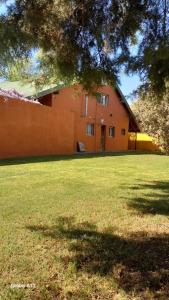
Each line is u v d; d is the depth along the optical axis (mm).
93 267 4609
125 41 5789
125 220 6816
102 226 6340
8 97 18766
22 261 4684
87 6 5266
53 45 5398
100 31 5590
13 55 4504
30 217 6703
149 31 5590
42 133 22000
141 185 10812
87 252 5082
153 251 5230
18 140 19859
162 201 8609
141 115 25828
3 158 18094
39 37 4941
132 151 32375
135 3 5395
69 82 6770
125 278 4363
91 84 6609
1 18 4551
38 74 6418
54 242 5426
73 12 5215
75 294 3951
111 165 16453
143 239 5742
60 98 24891
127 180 11727
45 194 8797
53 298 3865
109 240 5621
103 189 9812
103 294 3979
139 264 4770
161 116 24094
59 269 4512
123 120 34875
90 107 29156
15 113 19547
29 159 18062
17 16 4691
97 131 30406
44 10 4863
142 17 5465
